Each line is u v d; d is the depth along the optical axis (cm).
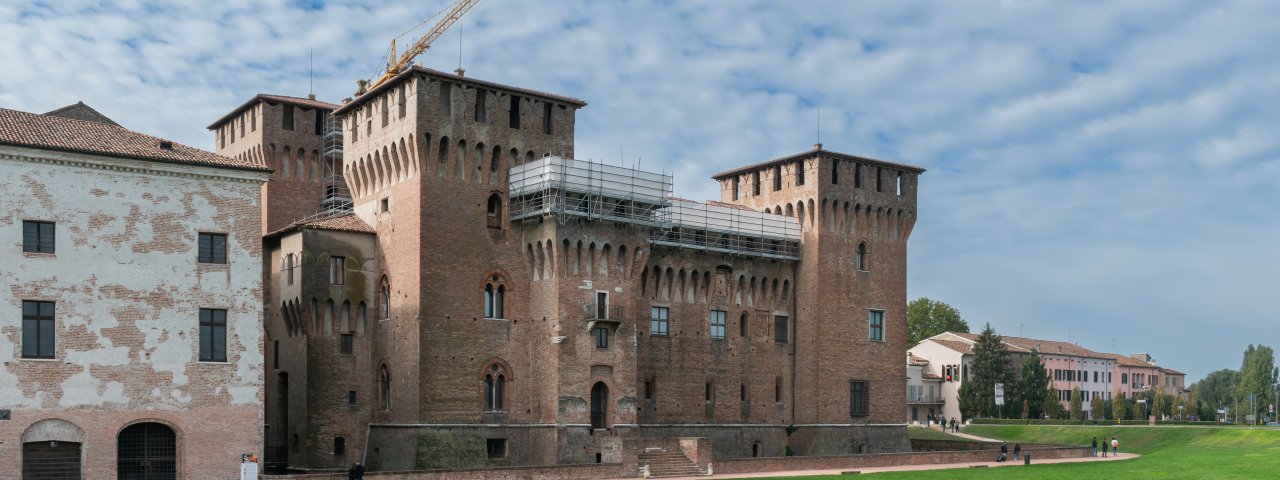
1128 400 18888
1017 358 18375
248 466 5816
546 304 8075
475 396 7875
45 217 5866
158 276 6134
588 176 8094
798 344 10012
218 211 6353
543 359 8050
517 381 8112
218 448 6212
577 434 7925
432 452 7575
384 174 8238
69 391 5825
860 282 10175
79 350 5878
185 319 6188
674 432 9156
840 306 10006
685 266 9388
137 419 5991
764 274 9900
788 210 10219
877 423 10119
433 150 7825
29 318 5788
